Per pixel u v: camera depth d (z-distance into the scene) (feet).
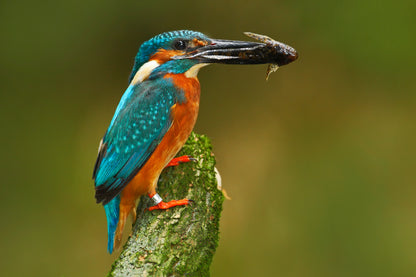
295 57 21.21
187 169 20.98
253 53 21.20
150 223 19.34
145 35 48.96
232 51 21.21
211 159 21.77
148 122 20.63
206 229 19.42
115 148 20.88
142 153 20.62
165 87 20.90
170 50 21.35
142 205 21.25
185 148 21.94
